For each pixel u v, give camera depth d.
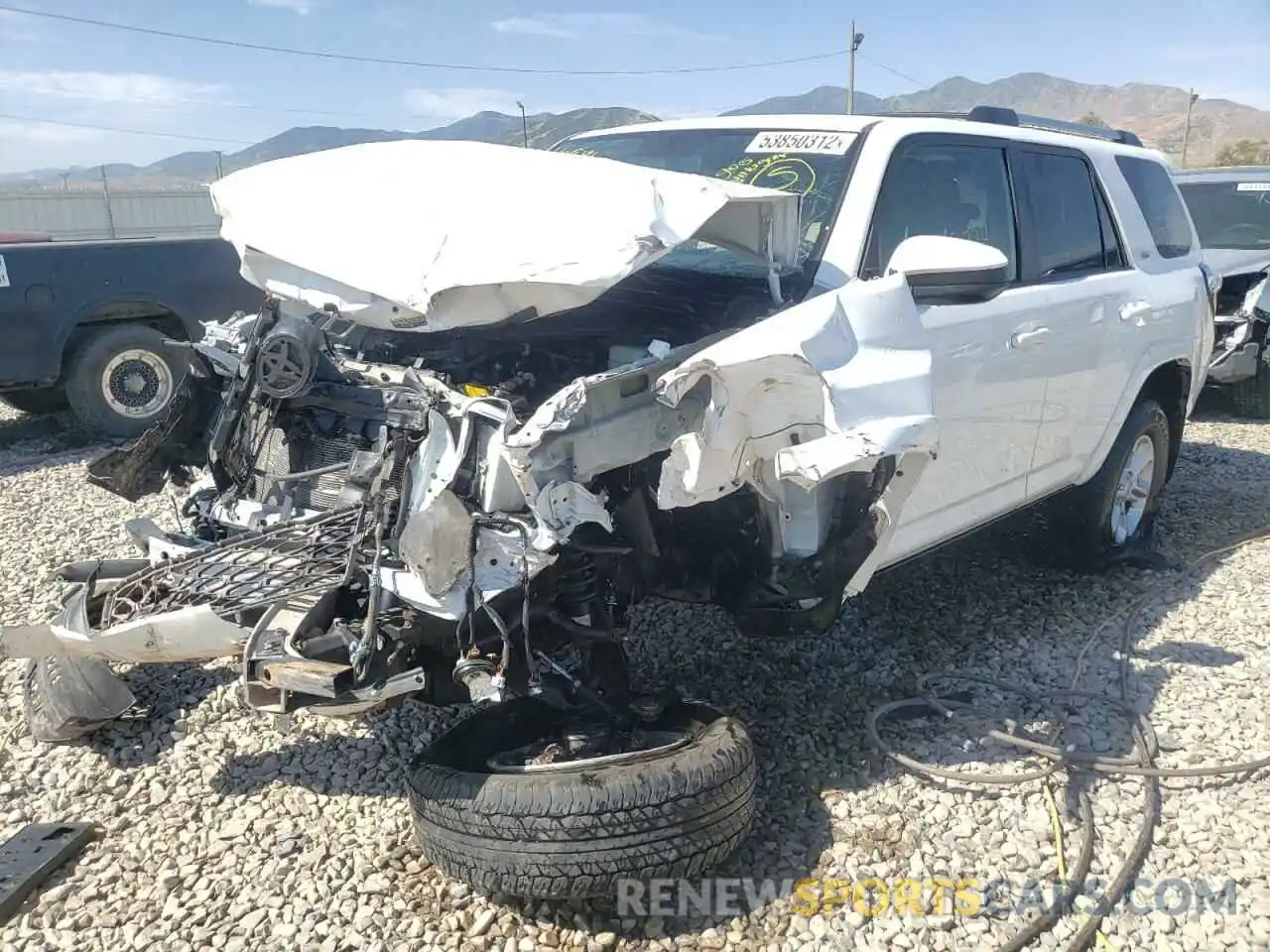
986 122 4.41
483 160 3.24
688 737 2.98
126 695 3.65
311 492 3.25
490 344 3.27
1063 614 4.82
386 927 2.79
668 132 4.50
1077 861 3.04
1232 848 3.12
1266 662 4.29
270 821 3.24
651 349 2.94
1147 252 5.18
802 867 3.01
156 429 3.79
